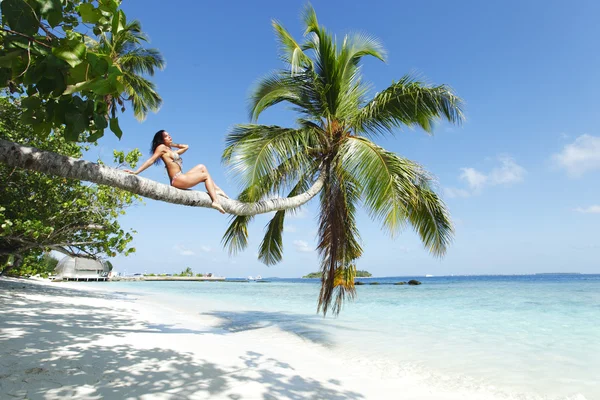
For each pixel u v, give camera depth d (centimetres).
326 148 860
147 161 467
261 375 464
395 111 864
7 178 1110
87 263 4441
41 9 219
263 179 791
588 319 1085
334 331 888
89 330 691
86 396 339
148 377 414
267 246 1084
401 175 718
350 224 852
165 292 2694
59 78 228
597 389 462
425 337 812
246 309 1424
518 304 1564
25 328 652
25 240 1080
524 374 527
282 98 961
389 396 423
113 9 232
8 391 334
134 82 1720
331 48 903
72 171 347
